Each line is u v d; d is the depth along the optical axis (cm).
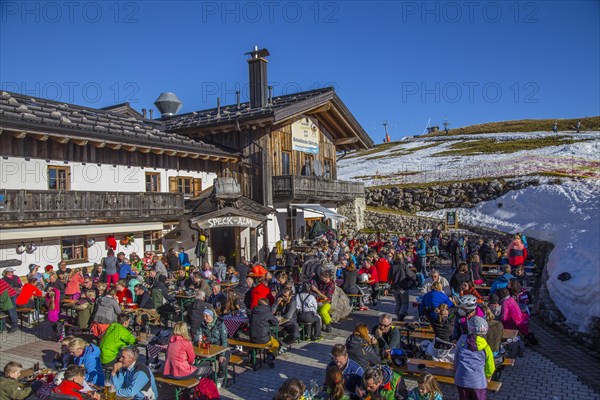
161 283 1300
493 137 7050
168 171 2205
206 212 2138
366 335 765
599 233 1625
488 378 700
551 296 1429
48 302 1243
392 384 675
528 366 970
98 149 1906
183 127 2548
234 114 2492
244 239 2366
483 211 3538
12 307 1284
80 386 655
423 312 967
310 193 2564
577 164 3984
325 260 1838
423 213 3834
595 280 1178
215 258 2394
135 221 1941
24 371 819
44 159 1716
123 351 718
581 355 1030
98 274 1788
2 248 1590
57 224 1667
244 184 2489
